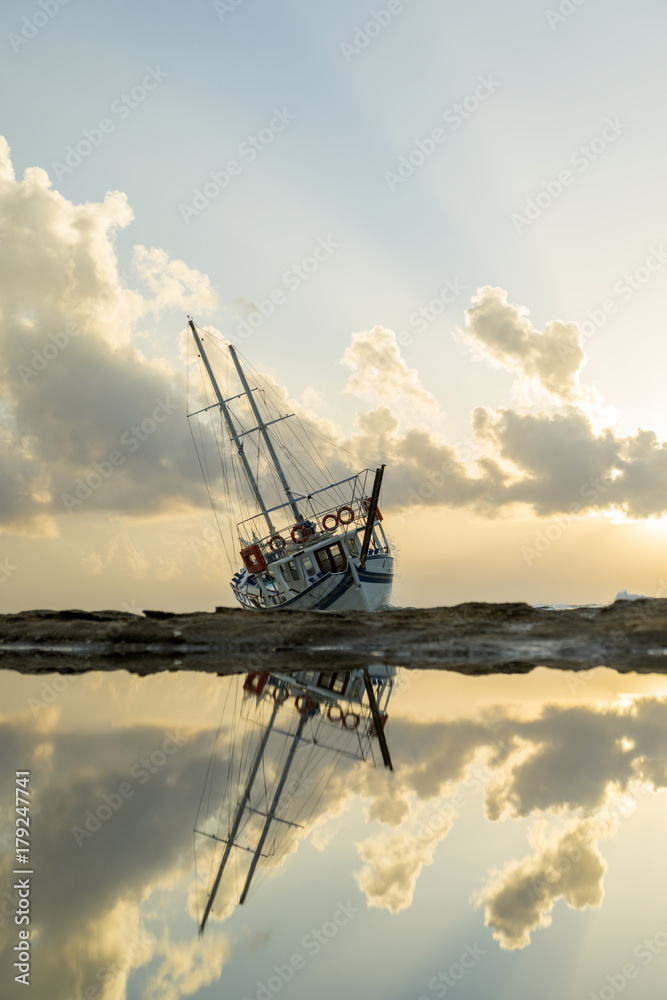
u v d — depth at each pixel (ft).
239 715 53.11
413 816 29.01
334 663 82.43
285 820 29.53
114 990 17.61
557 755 36.73
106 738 45.88
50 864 24.73
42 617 123.44
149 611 120.67
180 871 24.20
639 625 86.84
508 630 92.63
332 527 152.56
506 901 21.68
